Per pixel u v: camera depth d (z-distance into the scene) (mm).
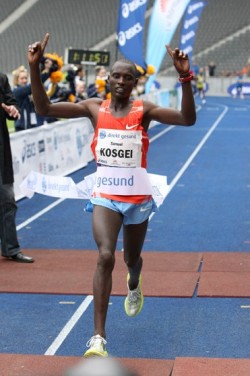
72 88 18688
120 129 5641
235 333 6281
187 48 30547
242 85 52281
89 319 6699
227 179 15938
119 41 18484
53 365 5410
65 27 53781
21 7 55375
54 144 15281
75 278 7961
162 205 12781
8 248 8750
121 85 5582
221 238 10180
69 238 10250
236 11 56688
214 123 31469
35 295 7410
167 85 52094
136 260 6035
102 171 5691
